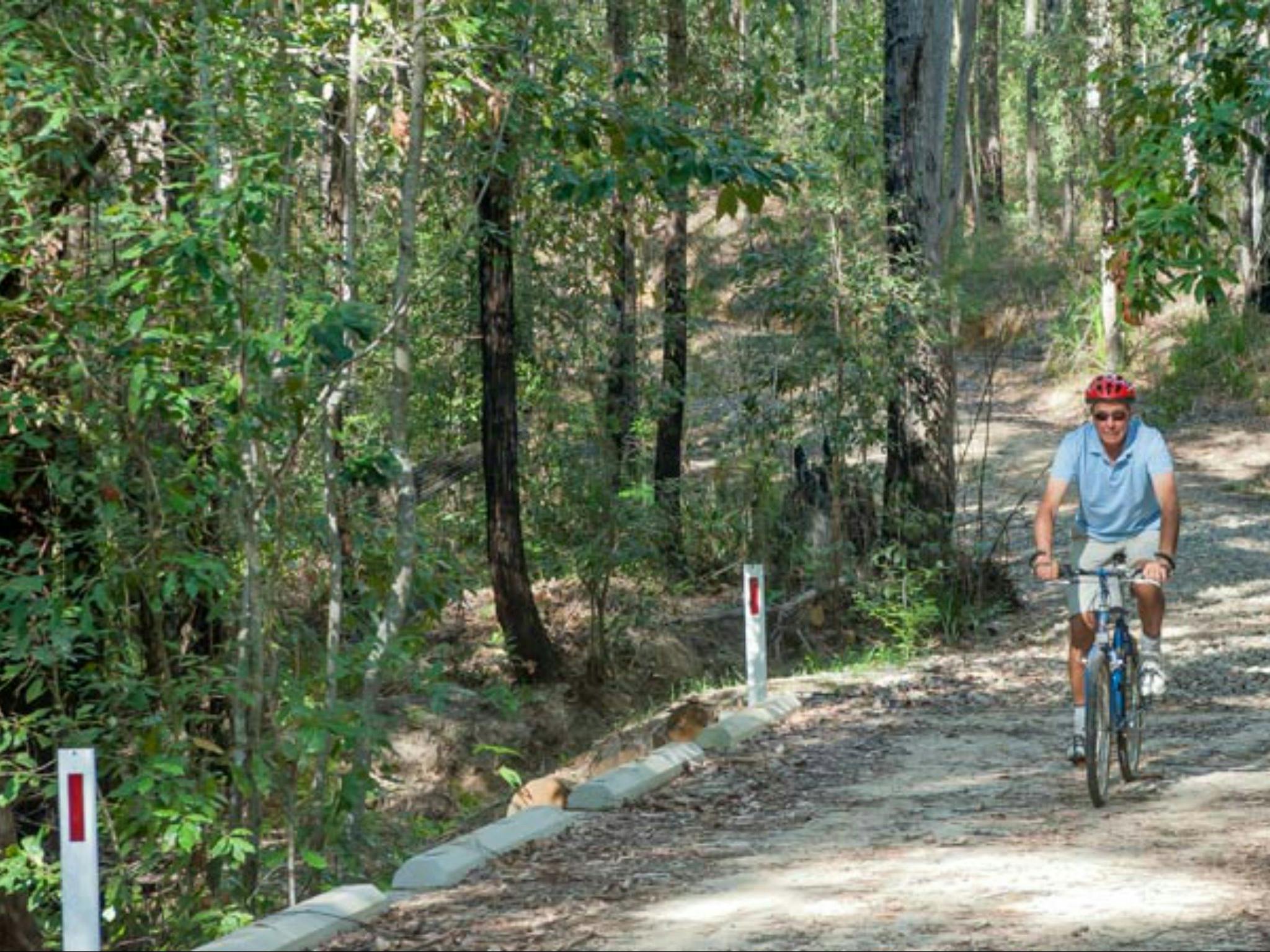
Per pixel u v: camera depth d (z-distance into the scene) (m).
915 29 22.53
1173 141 12.57
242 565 11.63
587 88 15.08
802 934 6.98
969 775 11.33
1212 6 13.16
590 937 7.12
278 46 11.96
